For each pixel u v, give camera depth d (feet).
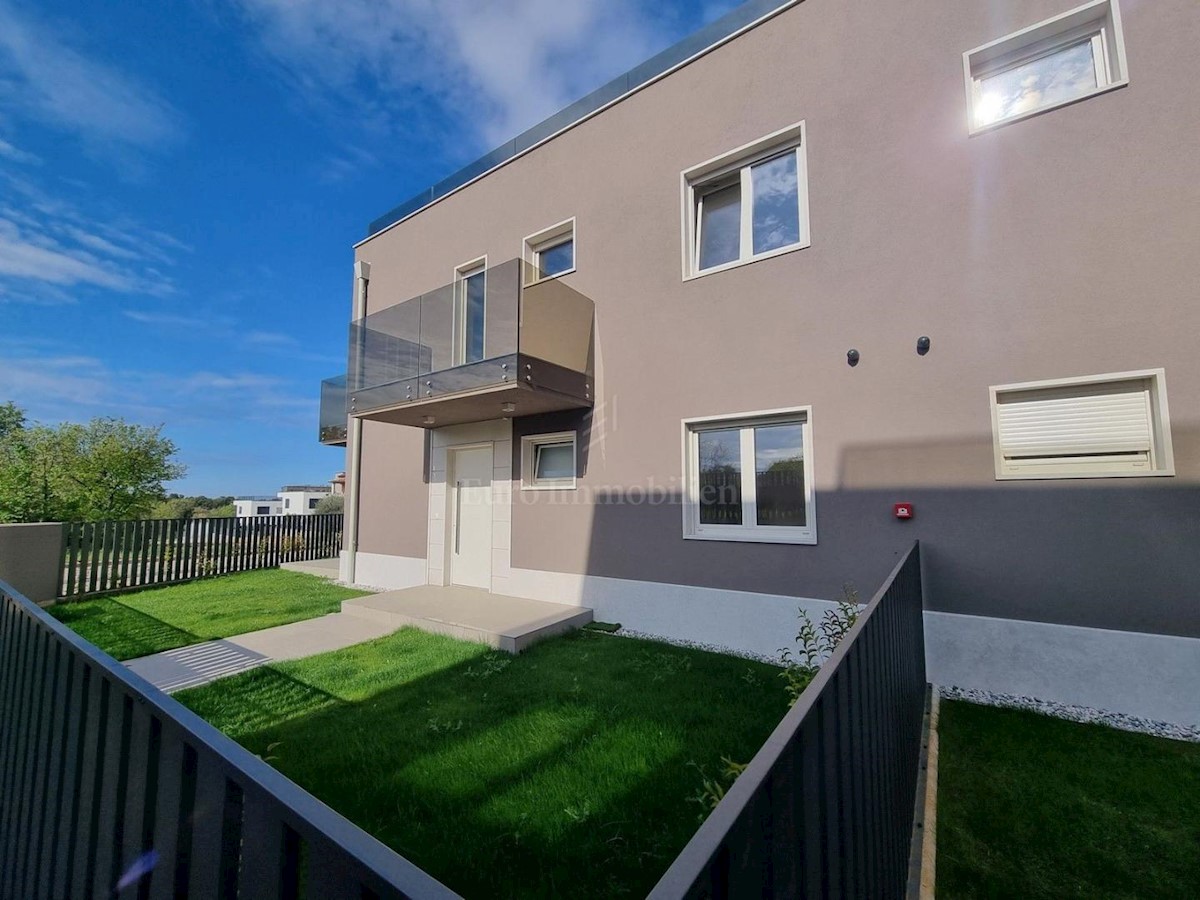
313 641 17.63
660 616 18.76
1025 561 13.09
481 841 7.44
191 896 3.33
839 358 15.97
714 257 19.51
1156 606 11.71
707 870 1.98
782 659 15.97
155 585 29.81
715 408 18.22
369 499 30.81
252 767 3.01
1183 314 11.82
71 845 5.06
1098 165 12.83
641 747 10.05
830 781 3.63
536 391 18.76
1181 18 12.19
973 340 14.08
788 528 16.92
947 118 14.75
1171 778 9.32
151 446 64.18
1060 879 6.95
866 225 15.76
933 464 14.38
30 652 6.66
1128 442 12.44
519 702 12.30
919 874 6.92
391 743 10.30
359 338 24.26
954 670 13.64
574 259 22.38
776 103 17.58
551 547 22.06
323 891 2.40
